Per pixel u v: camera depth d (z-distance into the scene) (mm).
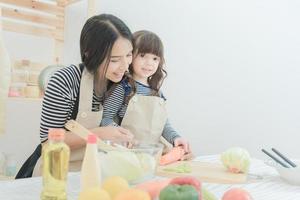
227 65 2107
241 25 2064
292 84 1926
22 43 2260
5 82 1706
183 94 2246
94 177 654
